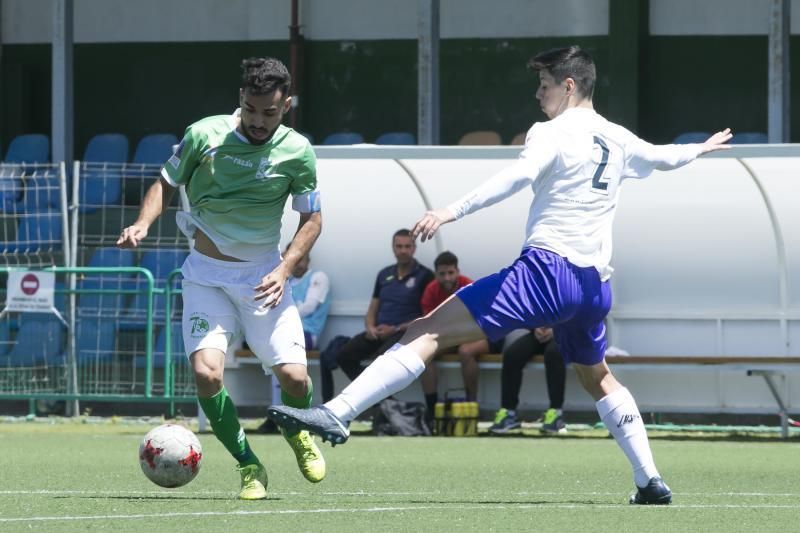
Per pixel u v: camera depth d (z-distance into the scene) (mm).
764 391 43094
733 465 30719
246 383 44656
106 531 17109
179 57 62438
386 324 43094
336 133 60750
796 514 19734
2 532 17031
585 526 17906
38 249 50250
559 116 20266
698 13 58531
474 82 60031
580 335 20312
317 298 44750
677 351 44500
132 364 47625
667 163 20672
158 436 20906
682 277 44500
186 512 19359
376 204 45875
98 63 63031
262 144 20578
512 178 19266
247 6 61750
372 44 60719
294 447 21703
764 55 58312
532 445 37000
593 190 19953
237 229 20750
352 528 17453
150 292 46031
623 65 58375
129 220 55531
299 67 60594
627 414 20906
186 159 20625
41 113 63094
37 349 48875
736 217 44219
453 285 42469
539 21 59531
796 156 37375
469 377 42312
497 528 17594
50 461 30547
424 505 20844
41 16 62750
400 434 40938
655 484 20906
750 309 44250
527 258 19781
